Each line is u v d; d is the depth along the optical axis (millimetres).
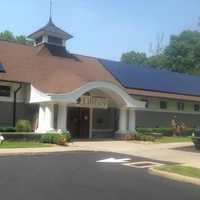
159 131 38250
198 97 43719
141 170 17656
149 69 44312
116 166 18531
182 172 16375
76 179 14289
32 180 13625
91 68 38562
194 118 44281
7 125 31094
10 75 31297
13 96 31547
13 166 16875
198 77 49469
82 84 30234
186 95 42688
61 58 37688
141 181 14742
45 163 18344
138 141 32625
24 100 32000
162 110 40875
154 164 19734
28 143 26844
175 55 83688
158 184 14344
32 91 31141
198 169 17234
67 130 31953
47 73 33875
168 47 85938
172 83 44031
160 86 41562
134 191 12680
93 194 11812
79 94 29984
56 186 12734
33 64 34438
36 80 32062
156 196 12133
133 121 34406
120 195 11922
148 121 39594
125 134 33375
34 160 19375
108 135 35219
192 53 82688
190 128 41844
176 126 40031
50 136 27750
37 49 37375
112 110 35906
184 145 30328
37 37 38719
